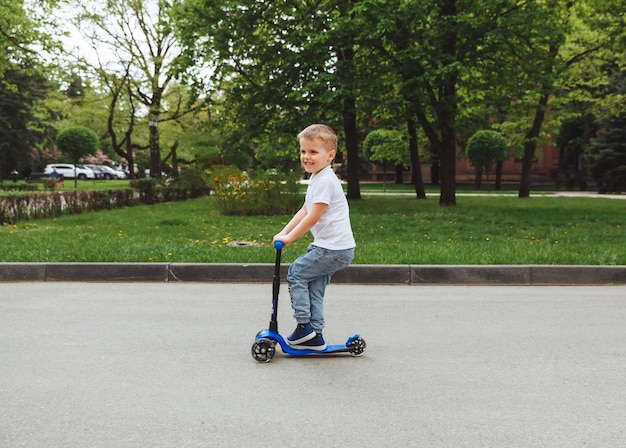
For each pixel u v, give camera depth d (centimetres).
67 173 5894
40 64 2369
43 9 2289
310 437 290
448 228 1284
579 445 283
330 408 329
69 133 3206
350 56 2019
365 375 388
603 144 3294
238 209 1683
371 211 1762
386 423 308
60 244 918
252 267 728
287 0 1986
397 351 444
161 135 3397
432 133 2022
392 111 1945
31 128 4219
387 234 1159
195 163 2941
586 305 606
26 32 2262
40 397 344
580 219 1525
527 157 2748
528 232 1216
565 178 4438
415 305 604
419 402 339
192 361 416
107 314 555
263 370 398
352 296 650
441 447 280
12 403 334
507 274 728
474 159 3503
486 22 1788
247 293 661
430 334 493
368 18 1706
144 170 6638
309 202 423
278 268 427
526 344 463
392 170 5569
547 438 291
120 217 1559
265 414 320
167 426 303
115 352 435
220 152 2291
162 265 730
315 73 1889
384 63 1934
